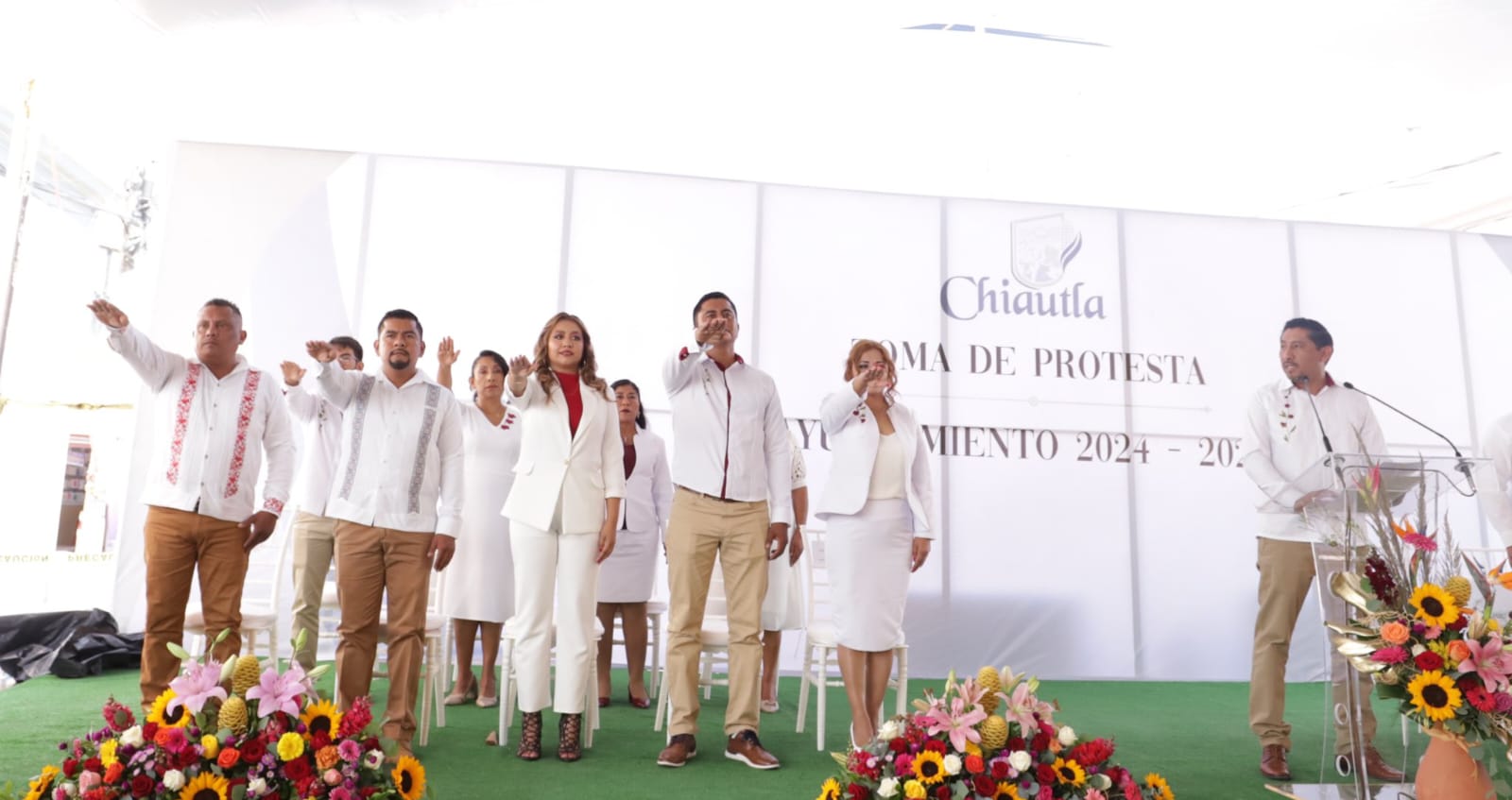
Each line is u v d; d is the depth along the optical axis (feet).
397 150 22.86
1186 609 19.56
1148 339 20.34
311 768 6.24
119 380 25.36
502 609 13.96
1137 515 19.77
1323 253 20.93
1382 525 8.16
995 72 22.21
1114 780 7.26
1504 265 21.17
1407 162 23.56
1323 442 12.01
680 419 11.69
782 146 24.62
